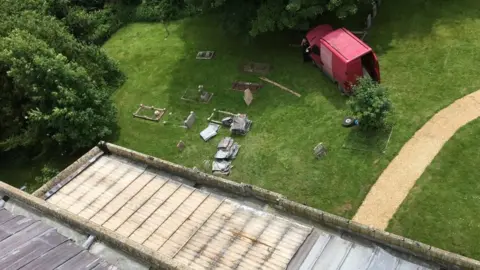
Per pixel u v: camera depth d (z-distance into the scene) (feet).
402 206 71.87
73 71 95.66
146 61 117.50
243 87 101.14
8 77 100.78
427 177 74.02
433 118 81.76
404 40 97.55
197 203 68.85
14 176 102.27
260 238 60.80
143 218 68.69
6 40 96.84
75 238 60.54
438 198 71.26
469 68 87.92
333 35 90.63
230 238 62.13
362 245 55.93
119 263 55.77
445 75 88.22
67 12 130.41
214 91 102.73
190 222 66.08
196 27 123.44
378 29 101.50
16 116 103.40
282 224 61.67
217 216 65.87
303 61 101.45
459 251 65.26
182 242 63.36
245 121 91.25
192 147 92.17
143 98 106.93
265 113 93.66
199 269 59.00
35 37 101.81
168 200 70.74
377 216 71.72
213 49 113.80
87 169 80.79
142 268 54.49
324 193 77.25
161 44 121.80
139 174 77.25
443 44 94.02
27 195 65.21
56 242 52.80
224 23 107.45
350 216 72.84
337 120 87.20
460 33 94.94
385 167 77.36
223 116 96.22
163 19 129.80
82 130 95.66
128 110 105.09
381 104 78.64
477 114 80.07
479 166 73.15
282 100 95.20
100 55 111.96
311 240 58.70
